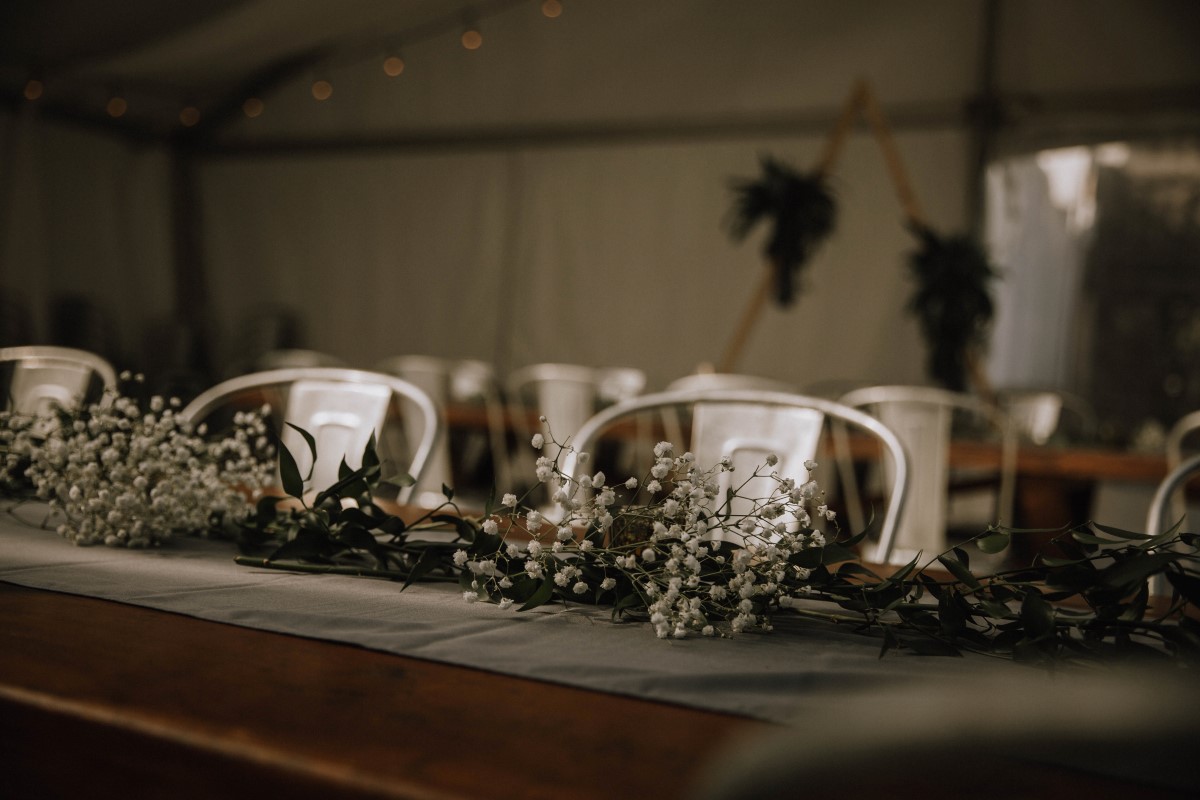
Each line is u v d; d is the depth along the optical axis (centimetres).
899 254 726
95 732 57
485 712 62
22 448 116
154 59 762
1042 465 315
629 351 816
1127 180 677
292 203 928
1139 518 302
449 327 876
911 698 29
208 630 79
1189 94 651
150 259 929
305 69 898
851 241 739
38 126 841
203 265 949
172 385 204
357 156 900
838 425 303
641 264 809
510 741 57
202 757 54
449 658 73
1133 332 684
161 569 100
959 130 709
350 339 911
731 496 87
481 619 86
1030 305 695
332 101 898
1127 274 683
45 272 845
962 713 27
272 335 911
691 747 57
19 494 133
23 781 60
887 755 26
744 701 66
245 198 939
